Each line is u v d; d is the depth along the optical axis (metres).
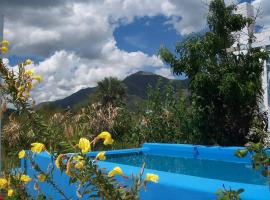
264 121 9.14
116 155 9.08
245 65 8.91
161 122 10.62
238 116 9.10
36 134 2.97
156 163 8.27
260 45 9.05
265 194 3.27
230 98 8.86
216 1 9.09
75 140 2.63
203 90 9.01
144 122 11.02
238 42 9.30
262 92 9.25
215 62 9.06
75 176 2.42
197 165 7.86
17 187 3.36
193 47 8.91
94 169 2.41
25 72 2.99
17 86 2.96
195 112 9.55
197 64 8.98
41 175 3.10
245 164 7.68
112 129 11.32
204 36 9.24
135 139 11.07
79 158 2.40
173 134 10.39
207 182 3.85
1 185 3.30
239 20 9.17
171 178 4.11
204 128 9.44
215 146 8.42
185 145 8.98
